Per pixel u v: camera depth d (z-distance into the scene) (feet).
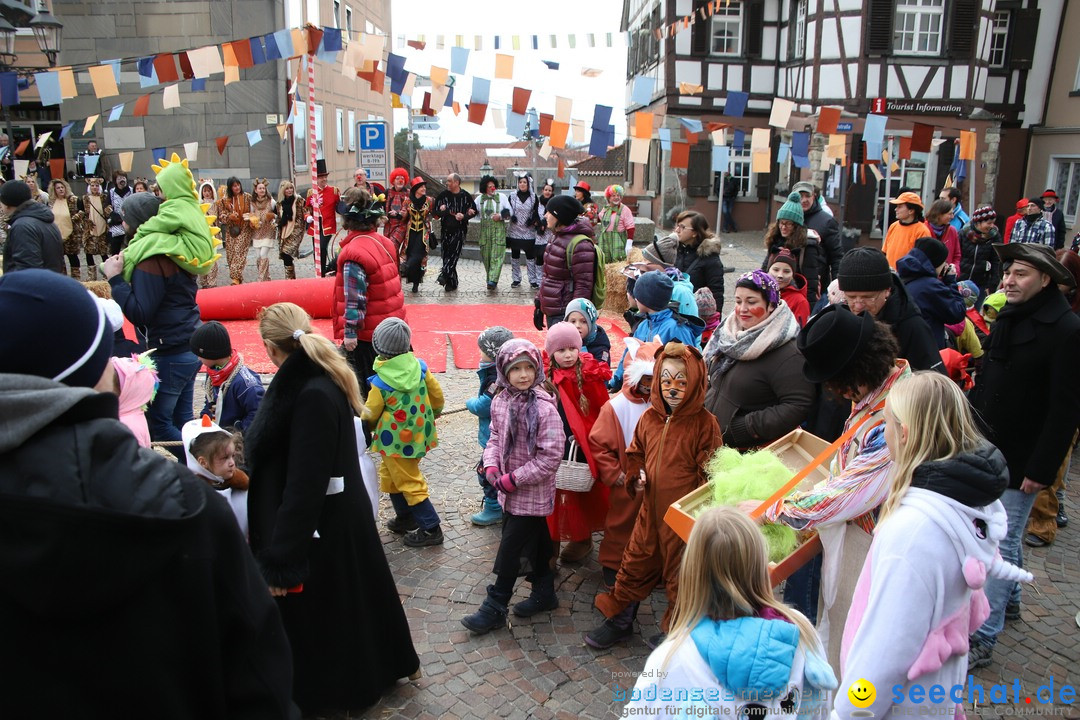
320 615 9.46
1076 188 62.80
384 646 10.22
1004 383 11.34
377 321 19.11
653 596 13.34
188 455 9.75
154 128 56.13
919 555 6.56
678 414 10.68
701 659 6.42
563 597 13.15
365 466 11.39
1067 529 15.96
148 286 15.31
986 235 30.53
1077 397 10.58
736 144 22.34
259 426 8.91
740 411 11.74
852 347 8.43
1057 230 42.27
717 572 6.53
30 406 3.76
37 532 3.59
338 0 69.82
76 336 4.21
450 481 17.56
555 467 11.59
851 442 8.67
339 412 9.11
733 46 71.67
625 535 12.41
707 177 74.74
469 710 10.36
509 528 11.87
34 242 18.11
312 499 8.76
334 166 73.15
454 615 12.55
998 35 64.90
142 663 4.00
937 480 6.68
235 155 56.75
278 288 31.60
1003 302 18.26
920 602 6.53
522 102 21.95
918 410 6.86
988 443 6.90
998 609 11.24
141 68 23.35
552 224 21.09
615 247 39.75
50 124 62.49
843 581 8.30
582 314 15.66
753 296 11.51
